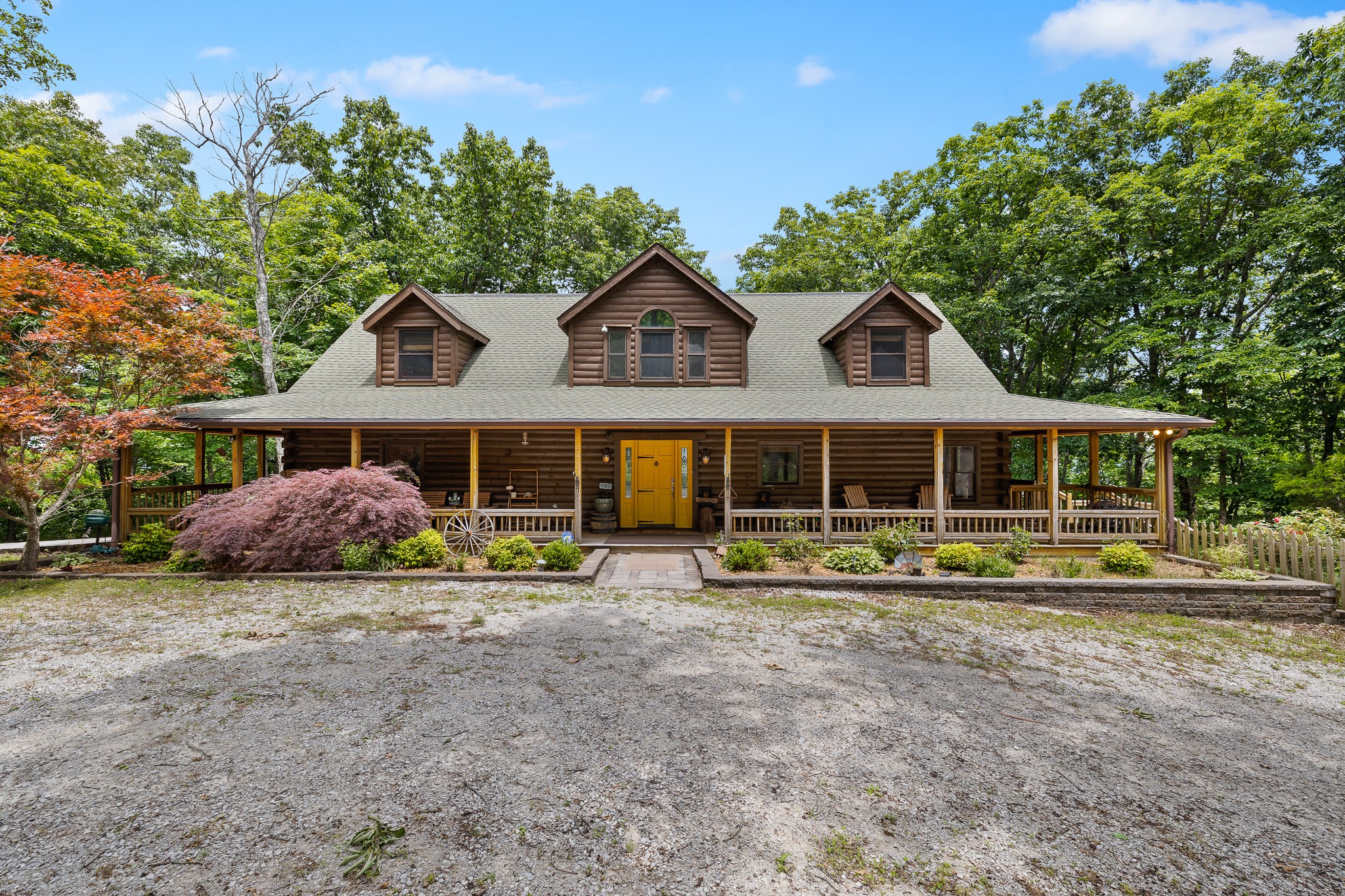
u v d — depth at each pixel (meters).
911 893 2.77
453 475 14.91
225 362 11.91
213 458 24.09
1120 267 20.98
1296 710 5.26
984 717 4.86
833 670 5.90
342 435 14.94
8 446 9.79
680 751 4.12
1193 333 19.62
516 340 16.39
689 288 14.66
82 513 20.22
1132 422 11.53
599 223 34.28
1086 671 6.13
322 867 2.88
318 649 6.31
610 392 14.03
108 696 5.00
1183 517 22.09
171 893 2.70
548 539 12.47
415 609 7.95
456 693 5.12
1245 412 18.28
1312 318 16.94
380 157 27.42
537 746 4.17
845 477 14.97
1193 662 6.59
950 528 13.49
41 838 3.08
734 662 6.06
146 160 25.42
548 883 2.80
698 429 13.31
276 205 18.41
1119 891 2.82
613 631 7.04
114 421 9.84
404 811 3.36
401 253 26.55
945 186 27.23
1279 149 18.06
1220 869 3.00
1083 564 11.12
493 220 29.00
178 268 21.28
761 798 3.55
